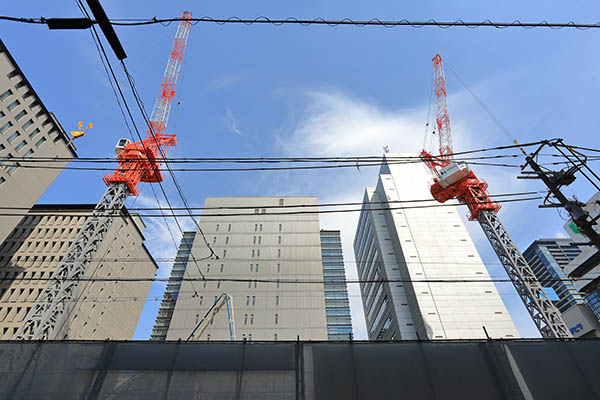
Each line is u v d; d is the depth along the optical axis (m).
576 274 71.31
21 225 80.31
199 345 10.88
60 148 73.06
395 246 79.06
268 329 56.75
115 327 80.19
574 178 14.22
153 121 45.09
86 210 82.69
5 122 61.66
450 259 71.31
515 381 10.19
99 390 9.77
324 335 56.41
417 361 10.59
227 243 70.56
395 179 88.69
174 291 89.25
